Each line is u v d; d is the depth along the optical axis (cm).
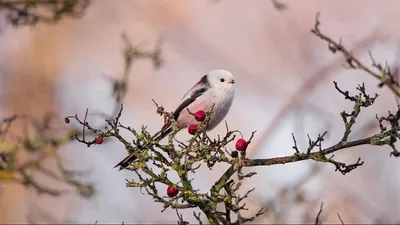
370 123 1255
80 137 1138
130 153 655
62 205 1432
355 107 650
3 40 1678
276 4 1368
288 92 1623
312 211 1099
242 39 1745
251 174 650
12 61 1686
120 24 1822
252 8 1762
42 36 1742
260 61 1702
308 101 1270
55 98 1670
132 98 1761
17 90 1652
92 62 1784
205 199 654
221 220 651
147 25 1812
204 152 652
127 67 1246
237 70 1705
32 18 1131
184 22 1803
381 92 1403
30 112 1612
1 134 1123
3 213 1494
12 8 1109
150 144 653
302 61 1633
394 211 1328
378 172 1356
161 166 652
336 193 1224
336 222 1212
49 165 1405
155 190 653
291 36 1686
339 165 648
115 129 653
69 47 1780
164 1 1823
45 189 1113
